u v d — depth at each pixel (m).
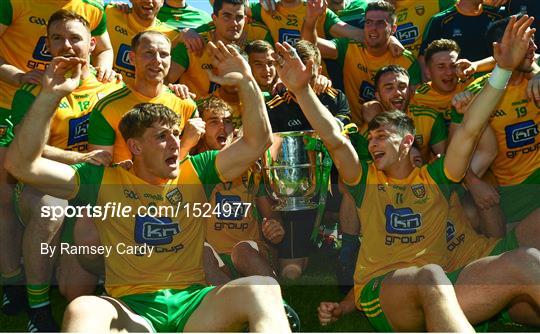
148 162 3.25
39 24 4.62
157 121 3.22
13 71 4.39
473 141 3.39
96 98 4.29
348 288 4.23
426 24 5.88
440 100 5.00
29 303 3.67
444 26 5.56
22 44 4.64
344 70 5.54
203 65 5.23
